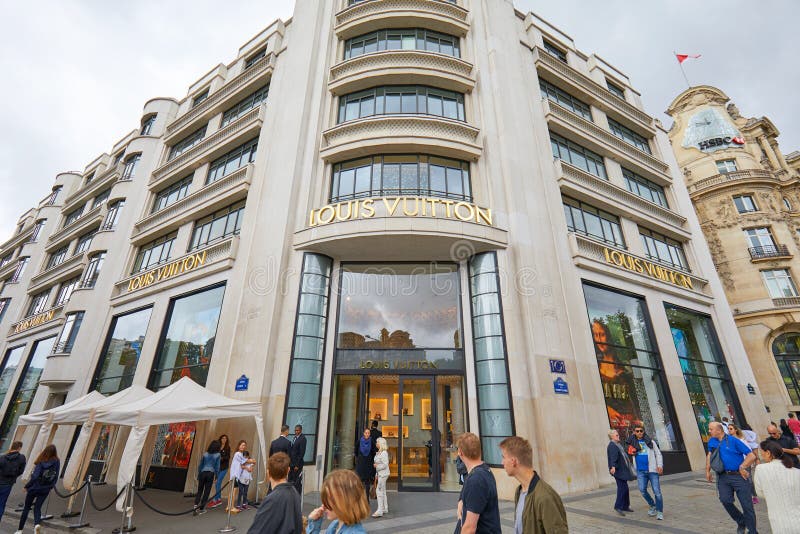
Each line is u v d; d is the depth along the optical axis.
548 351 11.08
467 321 11.73
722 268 23.66
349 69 14.90
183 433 12.13
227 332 12.33
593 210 15.60
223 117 19.12
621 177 17.38
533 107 15.48
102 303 17.89
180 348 13.84
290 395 10.59
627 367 13.00
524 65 16.38
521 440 2.87
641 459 7.26
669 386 13.52
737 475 5.64
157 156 21.22
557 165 14.65
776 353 21.12
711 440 6.15
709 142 27.16
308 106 14.61
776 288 22.08
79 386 16.19
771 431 8.58
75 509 8.98
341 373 11.36
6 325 25.11
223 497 9.70
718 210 24.66
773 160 26.69
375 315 12.10
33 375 20.28
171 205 17.77
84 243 23.14
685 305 16.09
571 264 13.17
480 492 2.68
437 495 9.57
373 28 15.66
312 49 15.64
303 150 13.91
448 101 14.50
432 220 11.50
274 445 8.49
